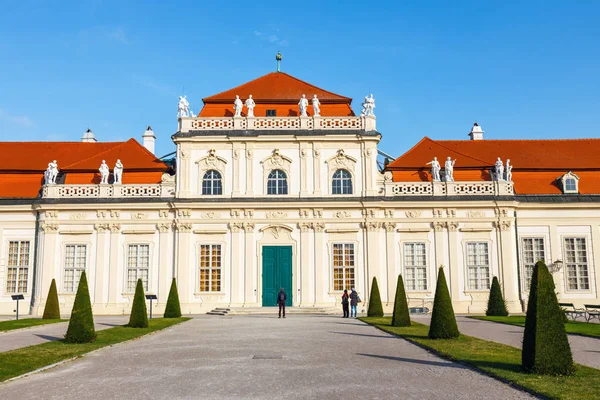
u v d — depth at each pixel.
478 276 44.12
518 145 51.00
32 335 27.28
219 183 45.03
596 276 44.34
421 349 21.30
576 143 50.88
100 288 43.53
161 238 44.22
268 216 44.34
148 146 57.03
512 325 31.64
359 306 43.19
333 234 44.28
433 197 44.59
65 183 45.84
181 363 18.31
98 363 18.69
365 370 16.83
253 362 18.27
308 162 45.09
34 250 44.50
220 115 47.12
